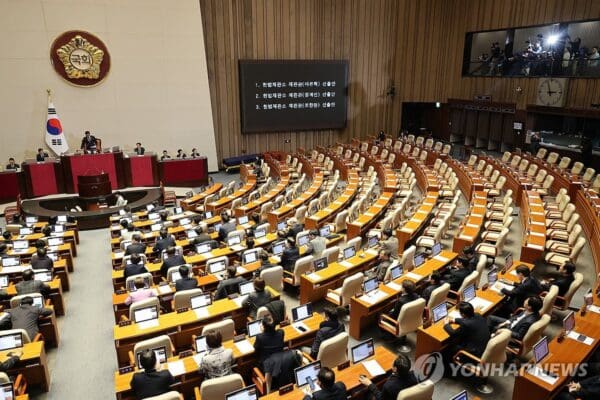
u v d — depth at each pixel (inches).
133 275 370.9
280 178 835.4
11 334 276.7
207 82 898.7
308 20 992.2
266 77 968.9
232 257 436.5
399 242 482.6
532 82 924.6
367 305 319.3
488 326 287.9
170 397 200.7
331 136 1090.1
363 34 1048.8
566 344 262.8
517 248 498.0
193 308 312.2
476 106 1028.5
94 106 823.7
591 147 815.1
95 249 552.4
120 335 279.9
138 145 801.6
